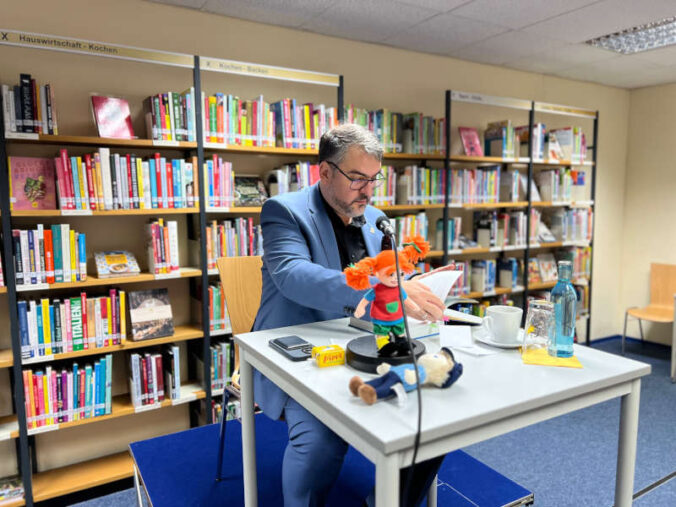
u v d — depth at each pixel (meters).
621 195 4.72
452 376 0.89
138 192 2.26
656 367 3.94
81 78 2.33
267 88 2.83
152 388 2.36
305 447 1.12
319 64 3.00
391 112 3.04
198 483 1.71
